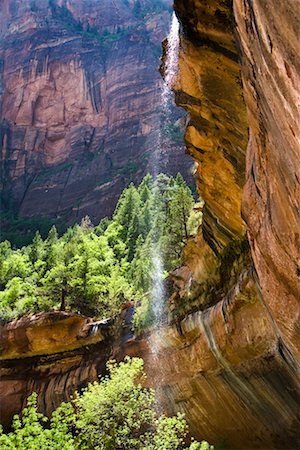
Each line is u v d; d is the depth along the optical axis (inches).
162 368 844.0
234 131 510.6
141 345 932.0
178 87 572.1
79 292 1267.2
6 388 1132.5
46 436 469.4
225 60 450.6
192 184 2834.6
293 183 203.6
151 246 1352.1
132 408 627.2
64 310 1245.1
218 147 564.7
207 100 512.4
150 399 659.4
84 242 1470.2
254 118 259.4
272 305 322.0
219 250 724.0
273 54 174.6
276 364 530.9
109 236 1907.0
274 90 186.1
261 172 279.4
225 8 418.0
